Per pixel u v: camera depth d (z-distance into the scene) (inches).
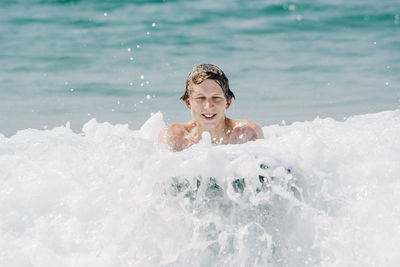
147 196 368.5
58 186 423.8
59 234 374.0
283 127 596.7
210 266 347.3
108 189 390.9
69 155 481.1
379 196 392.2
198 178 358.9
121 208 372.8
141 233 362.6
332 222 368.2
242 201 362.0
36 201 410.0
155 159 367.6
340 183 410.0
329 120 603.5
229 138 521.0
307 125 585.6
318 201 385.7
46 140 536.1
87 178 414.3
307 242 357.4
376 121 552.7
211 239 356.8
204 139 405.4
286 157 382.3
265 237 354.9
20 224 386.6
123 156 398.3
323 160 428.5
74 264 347.6
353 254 346.6
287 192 364.8
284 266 345.4
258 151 382.0
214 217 359.6
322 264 343.0
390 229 362.0
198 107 492.7
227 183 359.3
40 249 360.8
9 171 455.5
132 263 346.6
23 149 506.9
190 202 363.9
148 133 593.3
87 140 555.5
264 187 363.9
